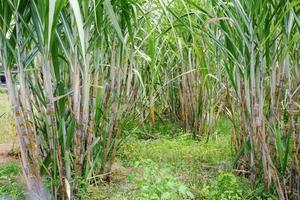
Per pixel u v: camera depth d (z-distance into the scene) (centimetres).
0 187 227
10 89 174
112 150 254
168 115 471
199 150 337
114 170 275
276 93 211
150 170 227
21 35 171
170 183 210
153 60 232
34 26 167
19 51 172
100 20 190
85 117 205
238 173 263
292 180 208
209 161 311
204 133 400
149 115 424
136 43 296
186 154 330
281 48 209
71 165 212
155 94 394
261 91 205
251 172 232
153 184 213
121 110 253
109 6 174
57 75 184
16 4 161
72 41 184
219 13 237
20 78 174
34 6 162
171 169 283
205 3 279
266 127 215
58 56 187
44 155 207
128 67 255
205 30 217
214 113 392
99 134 238
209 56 350
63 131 198
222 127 393
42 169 196
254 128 217
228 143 348
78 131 204
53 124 185
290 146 210
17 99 177
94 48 219
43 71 178
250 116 220
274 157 216
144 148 347
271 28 197
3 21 163
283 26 195
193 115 418
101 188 238
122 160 310
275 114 212
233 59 217
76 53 191
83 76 201
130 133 302
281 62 209
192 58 401
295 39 180
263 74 207
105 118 239
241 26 206
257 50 205
